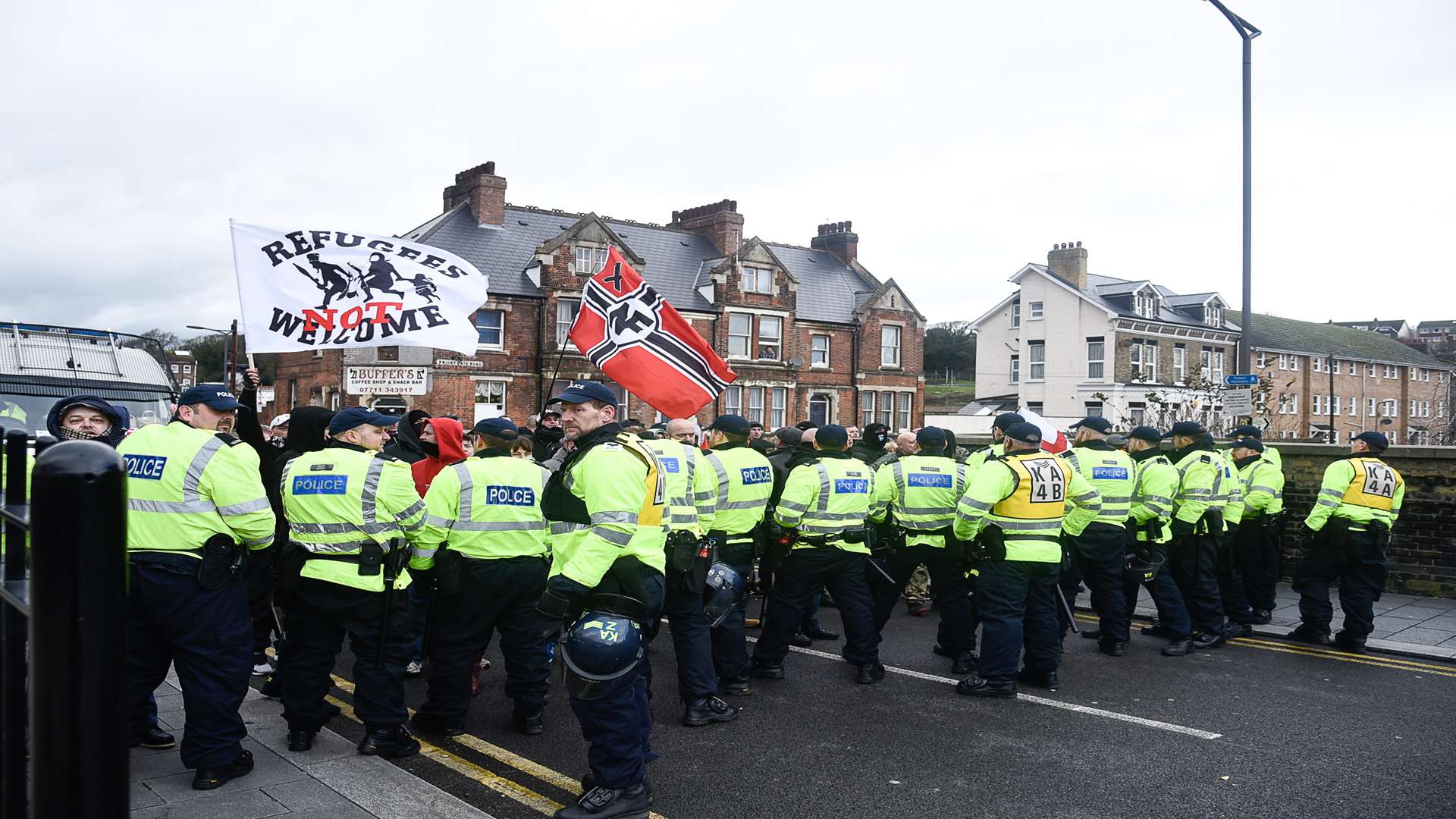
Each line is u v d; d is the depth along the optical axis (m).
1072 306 49.22
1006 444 7.39
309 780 5.00
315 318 8.35
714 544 7.10
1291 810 4.95
